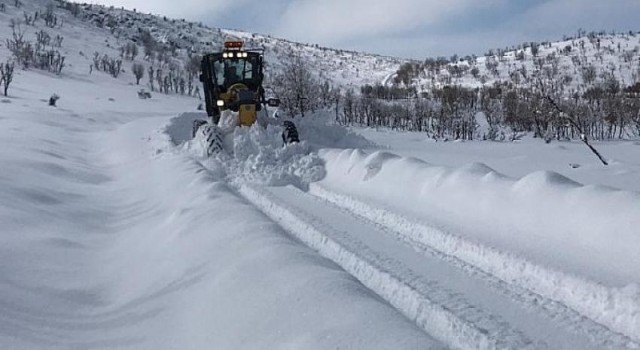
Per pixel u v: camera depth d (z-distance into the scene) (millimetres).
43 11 85625
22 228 5066
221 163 9180
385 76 145250
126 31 96188
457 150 12594
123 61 69250
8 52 53312
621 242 3896
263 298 3520
